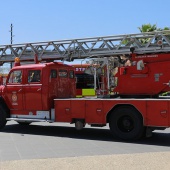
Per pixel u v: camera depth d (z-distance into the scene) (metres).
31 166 6.44
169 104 8.93
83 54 13.82
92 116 10.03
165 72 10.00
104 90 11.00
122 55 12.78
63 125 13.59
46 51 14.84
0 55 16.08
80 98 10.64
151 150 8.23
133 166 6.34
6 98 11.71
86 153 7.82
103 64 11.11
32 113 11.25
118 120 9.76
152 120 9.14
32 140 9.83
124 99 9.55
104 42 13.29
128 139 9.61
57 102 10.67
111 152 7.95
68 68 12.04
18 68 11.54
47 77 10.97
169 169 6.10
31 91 11.17
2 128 11.82
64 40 14.20
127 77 10.48
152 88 10.15
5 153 7.87
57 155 7.59
